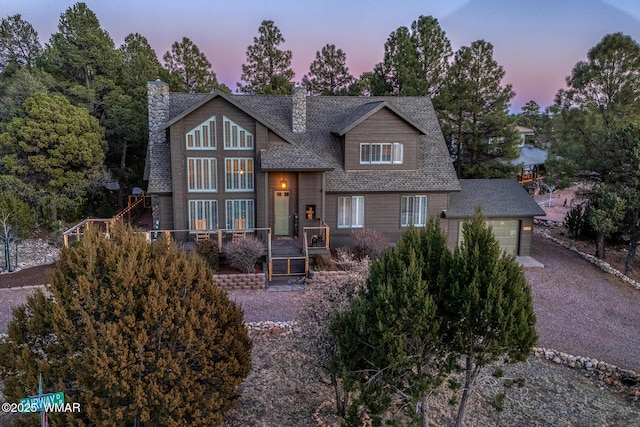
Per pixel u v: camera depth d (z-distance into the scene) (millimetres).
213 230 21141
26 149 25766
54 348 7688
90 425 7492
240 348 8938
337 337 8266
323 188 21156
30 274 19016
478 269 7824
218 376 8453
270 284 18312
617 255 24812
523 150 49500
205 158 20766
